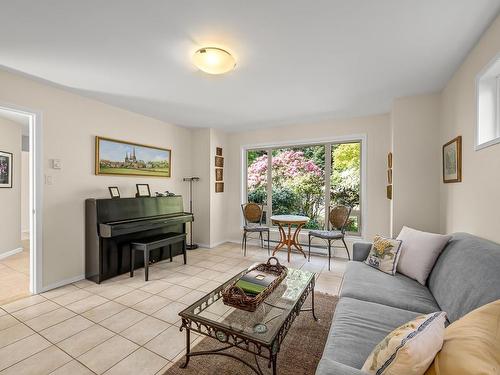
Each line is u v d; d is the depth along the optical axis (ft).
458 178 7.34
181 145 15.21
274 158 15.88
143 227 10.45
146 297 8.48
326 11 5.12
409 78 8.23
